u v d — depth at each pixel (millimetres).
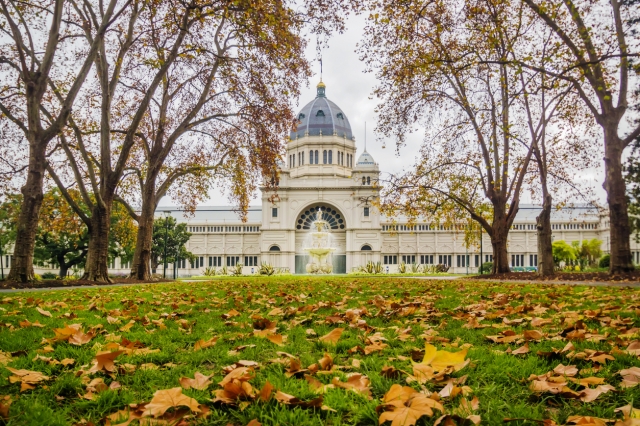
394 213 31875
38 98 21578
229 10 21578
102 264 25266
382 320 7250
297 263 89125
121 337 5707
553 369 4055
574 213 101250
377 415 3076
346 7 21656
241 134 33719
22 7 23562
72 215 35156
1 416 3070
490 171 31109
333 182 87875
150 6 20984
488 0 19781
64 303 10570
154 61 24266
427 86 27469
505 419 2969
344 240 89438
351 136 98812
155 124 35219
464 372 4051
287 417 3049
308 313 8219
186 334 6207
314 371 4102
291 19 22500
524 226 100438
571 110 28750
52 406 3438
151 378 4035
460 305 9289
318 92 102875
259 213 107562
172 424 2932
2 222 51031
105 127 25359
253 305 9820
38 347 5258
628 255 22828
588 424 2779
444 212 33125
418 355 4578
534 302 9820
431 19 22359
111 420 3059
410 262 97812
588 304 9242
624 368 4098
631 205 31344
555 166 31797
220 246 100875
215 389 3697
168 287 19266
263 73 27375
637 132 23406
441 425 2918
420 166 31312
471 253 97375
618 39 22172
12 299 11516
